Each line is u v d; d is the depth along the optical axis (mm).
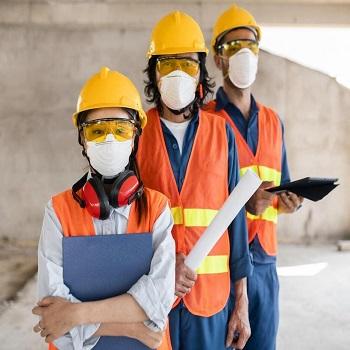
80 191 1333
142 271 1265
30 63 6176
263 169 2049
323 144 6430
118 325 1234
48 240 1279
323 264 5344
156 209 1350
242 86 2062
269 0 5984
